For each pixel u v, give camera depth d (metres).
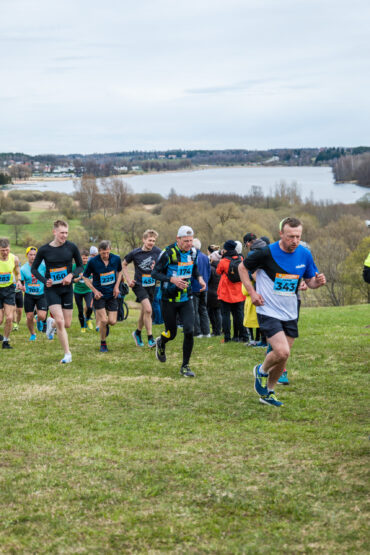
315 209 76.94
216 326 11.64
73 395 6.83
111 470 4.39
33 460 4.64
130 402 6.50
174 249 7.47
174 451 4.82
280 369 6.04
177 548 3.27
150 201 101.75
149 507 3.77
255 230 55.50
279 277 5.87
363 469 4.28
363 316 15.27
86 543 3.33
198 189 157.75
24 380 7.73
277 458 4.59
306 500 3.83
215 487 4.06
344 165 179.38
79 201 83.50
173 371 8.16
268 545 3.29
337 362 8.39
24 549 3.26
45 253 8.72
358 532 3.38
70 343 10.85
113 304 9.73
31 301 11.16
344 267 44.91
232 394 6.77
